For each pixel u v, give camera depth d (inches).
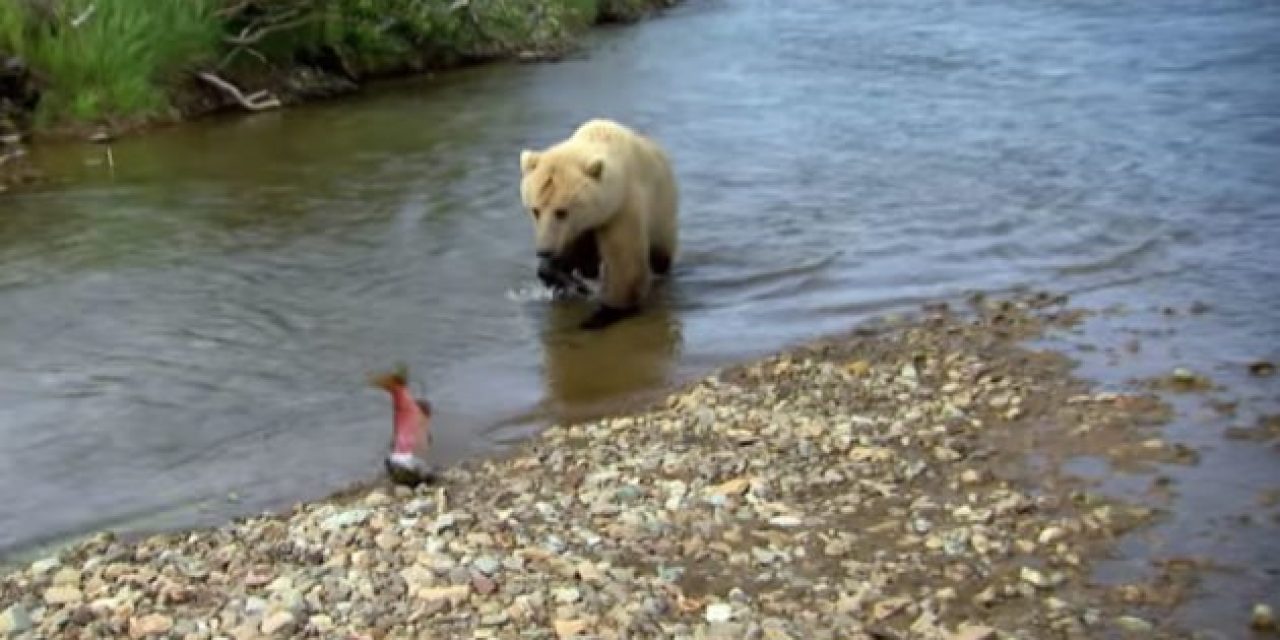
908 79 699.4
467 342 335.0
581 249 361.1
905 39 845.8
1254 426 259.3
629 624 189.8
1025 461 249.0
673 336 335.6
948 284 367.9
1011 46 791.7
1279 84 631.8
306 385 308.0
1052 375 292.8
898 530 223.3
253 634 188.4
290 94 679.7
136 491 255.8
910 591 202.8
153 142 578.2
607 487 243.0
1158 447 251.1
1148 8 911.7
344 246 416.8
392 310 358.6
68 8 611.2
